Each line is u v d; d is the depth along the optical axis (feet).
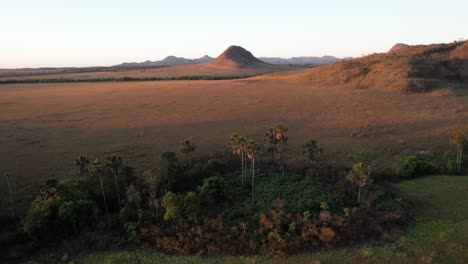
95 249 116.06
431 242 113.19
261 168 170.09
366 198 137.69
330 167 169.07
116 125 276.62
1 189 152.05
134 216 128.06
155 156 194.08
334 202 133.80
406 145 207.41
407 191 149.18
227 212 131.64
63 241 119.03
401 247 111.24
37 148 212.02
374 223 120.78
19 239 118.42
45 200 123.65
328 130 247.91
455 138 169.68
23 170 174.19
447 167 169.37
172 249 114.21
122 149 208.23
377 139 221.46
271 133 168.35
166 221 125.29
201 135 241.55
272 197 139.44
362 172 133.90
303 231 116.37
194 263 107.96
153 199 136.26
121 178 146.30
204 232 119.14
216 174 161.48
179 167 163.22
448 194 145.48
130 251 114.83
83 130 260.21
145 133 248.93
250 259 108.68
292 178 155.43
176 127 267.39
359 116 285.23
